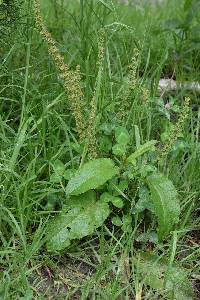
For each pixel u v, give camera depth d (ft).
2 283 4.29
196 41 6.84
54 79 5.83
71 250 4.74
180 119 4.77
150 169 4.80
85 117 5.22
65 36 6.58
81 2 6.21
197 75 6.50
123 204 4.81
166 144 4.88
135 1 8.66
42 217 4.84
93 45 5.99
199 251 4.69
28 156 5.21
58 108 5.58
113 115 5.17
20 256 4.48
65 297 4.48
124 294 4.48
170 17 8.21
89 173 4.67
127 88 5.11
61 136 5.48
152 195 4.60
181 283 4.53
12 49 5.42
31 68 5.81
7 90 5.68
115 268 4.66
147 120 5.41
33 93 5.62
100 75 4.92
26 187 4.62
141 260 4.67
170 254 4.53
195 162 5.30
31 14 5.65
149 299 4.44
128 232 4.83
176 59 6.83
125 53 6.38
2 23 5.45
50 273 4.62
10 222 4.57
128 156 5.07
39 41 6.32
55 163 4.98
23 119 5.07
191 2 6.84
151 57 6.77
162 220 4.54
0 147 5.10
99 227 4.90
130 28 5.96
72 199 4.76
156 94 6.06
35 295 4.43
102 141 5.08
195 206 5.10
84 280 4.60
